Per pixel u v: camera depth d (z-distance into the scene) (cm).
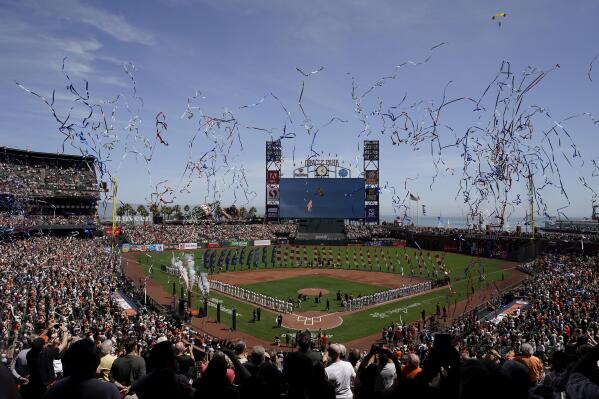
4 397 563
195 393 717
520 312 4453
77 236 10756
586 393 605
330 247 12519
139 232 11844
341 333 4641
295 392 704
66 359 645
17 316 3384
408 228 13512
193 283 6769
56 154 11162
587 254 8556
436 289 7100
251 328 4766
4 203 9194
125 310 4544
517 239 10219
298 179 13625
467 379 573
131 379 1039
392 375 999
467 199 4156
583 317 3491
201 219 14388
